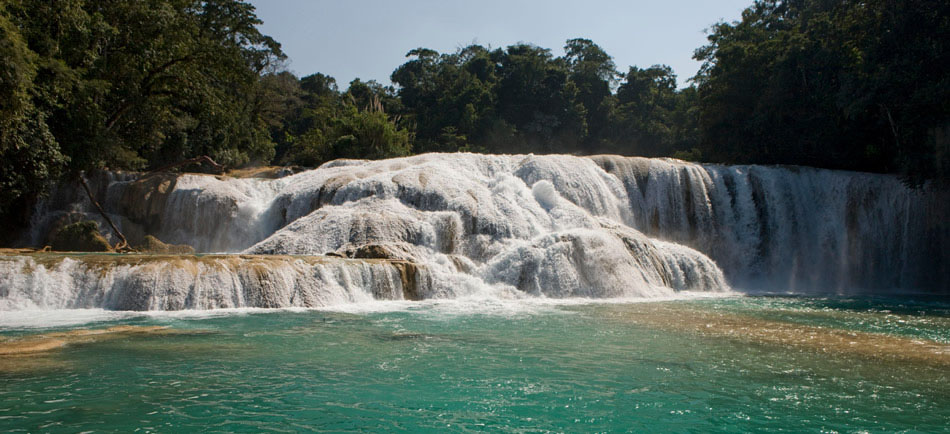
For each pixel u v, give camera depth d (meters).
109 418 7.31
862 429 7.28
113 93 30.22
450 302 18.45
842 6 36.81
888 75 29.41
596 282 21.09
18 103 21.19
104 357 10.38
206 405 7.92
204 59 33.19
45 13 24.92
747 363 10.59
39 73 24.20
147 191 29.03
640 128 84.06
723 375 9.75
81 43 26.81
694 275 24.53
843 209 29.80
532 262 20.94
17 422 7.11
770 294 24.25
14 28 21.02
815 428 7.34
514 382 9.27
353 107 52.00
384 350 11.38
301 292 16.73
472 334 13.14
